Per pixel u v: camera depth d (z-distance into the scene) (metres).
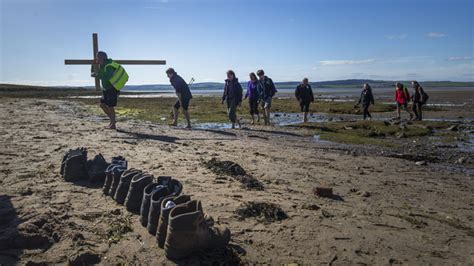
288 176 8.14
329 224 5.41
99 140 11.36
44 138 11.48
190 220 4.17
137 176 5.62
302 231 5.11
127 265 4.12
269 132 16.28
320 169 9.14
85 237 4.70
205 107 34.94
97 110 26.73
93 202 5.87
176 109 16.77
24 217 5.09
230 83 16.81
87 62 13.25
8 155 8.79
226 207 5.80
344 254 4.54
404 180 8.68
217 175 7.68
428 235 5.29
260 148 11.70
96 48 13.02
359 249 4.70
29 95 66.75
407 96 24.00
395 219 5.85
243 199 6.25
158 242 4.48
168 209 4.41
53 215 5.22
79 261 4.12
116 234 4.78
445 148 13.84
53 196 6.05
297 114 29.61
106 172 6.26
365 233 5.19
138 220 5.22
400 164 10.63
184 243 4.18
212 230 4.54
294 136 15.52
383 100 54.78
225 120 21.86
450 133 17.70
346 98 65.62
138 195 5.47
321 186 7.39
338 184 7.78
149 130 14.64
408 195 7.39
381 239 5.03
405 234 5.27
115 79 13.43
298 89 20.23
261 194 6.61
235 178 7.55
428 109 32.94
